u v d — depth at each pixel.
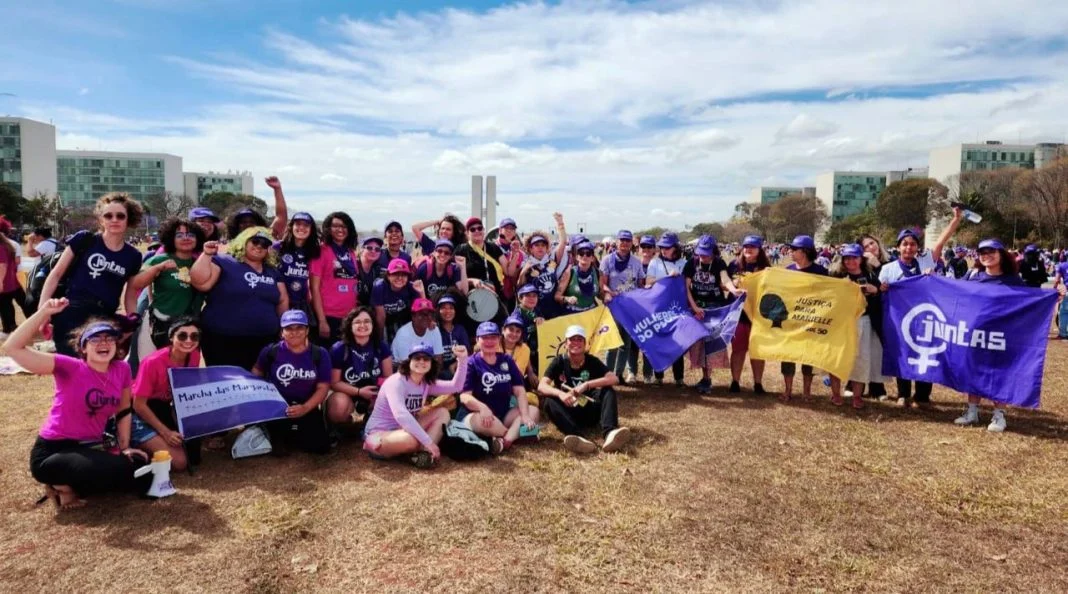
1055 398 8.32
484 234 8.95
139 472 4.75
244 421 5.62
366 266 7.73
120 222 5.72
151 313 6.12
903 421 7.19
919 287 7.46
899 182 83.44
